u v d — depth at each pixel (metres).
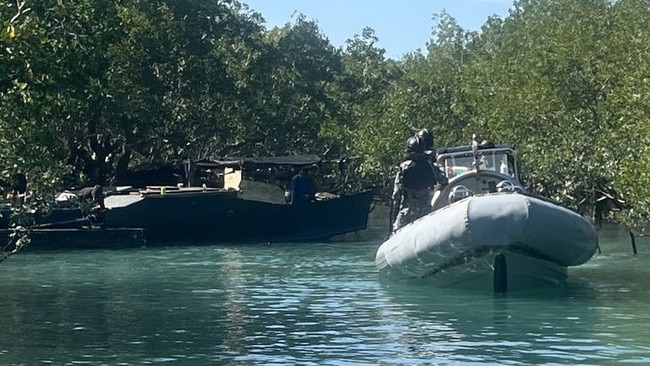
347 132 59.88
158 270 24.95
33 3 16.67
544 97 39.25
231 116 53.94
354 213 37.72
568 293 18.28
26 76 16.39
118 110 42.91
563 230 17.41
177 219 34.12
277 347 13.35
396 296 18.33
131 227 33.47
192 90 49.06
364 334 14.23
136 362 12.49
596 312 15.89
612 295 17.95
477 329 14.45
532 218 17.08
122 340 14.06
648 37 36.38
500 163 20.69
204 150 56.47
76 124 43.91
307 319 15.83
